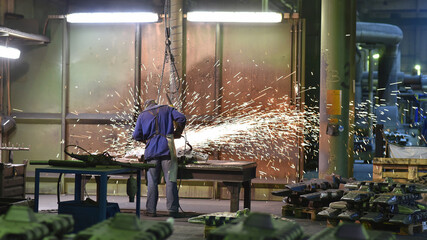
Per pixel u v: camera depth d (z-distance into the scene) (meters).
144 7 13.13
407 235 6.45
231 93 10.09
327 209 6.92
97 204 5.77
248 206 8.16
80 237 2.75
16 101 10.58
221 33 10.09
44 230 2.80
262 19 9.86
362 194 6.63
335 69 10.05
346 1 10.07
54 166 6.05
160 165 7.82
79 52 10.45
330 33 10.09
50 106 10.50
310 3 16.42
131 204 9.09
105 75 10.38
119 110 10.34
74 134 10.41
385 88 24.05
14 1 10.68
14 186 8.20
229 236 2.68
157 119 7.79
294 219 7.71
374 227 6.66
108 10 12.80
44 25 10.73
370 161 20.72
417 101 27.84
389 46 23.30
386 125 24.44
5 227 2.75
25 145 10.51
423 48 33.38
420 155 9.54
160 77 10.23
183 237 6.15
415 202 7.25
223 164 7.65
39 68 10.52
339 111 10.02
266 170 10.00
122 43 10.33
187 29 10.16
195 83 10.15
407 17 31.64
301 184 7.97
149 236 2.76
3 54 9.42
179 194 10.00
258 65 10.05
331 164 10.05
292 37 9.97
